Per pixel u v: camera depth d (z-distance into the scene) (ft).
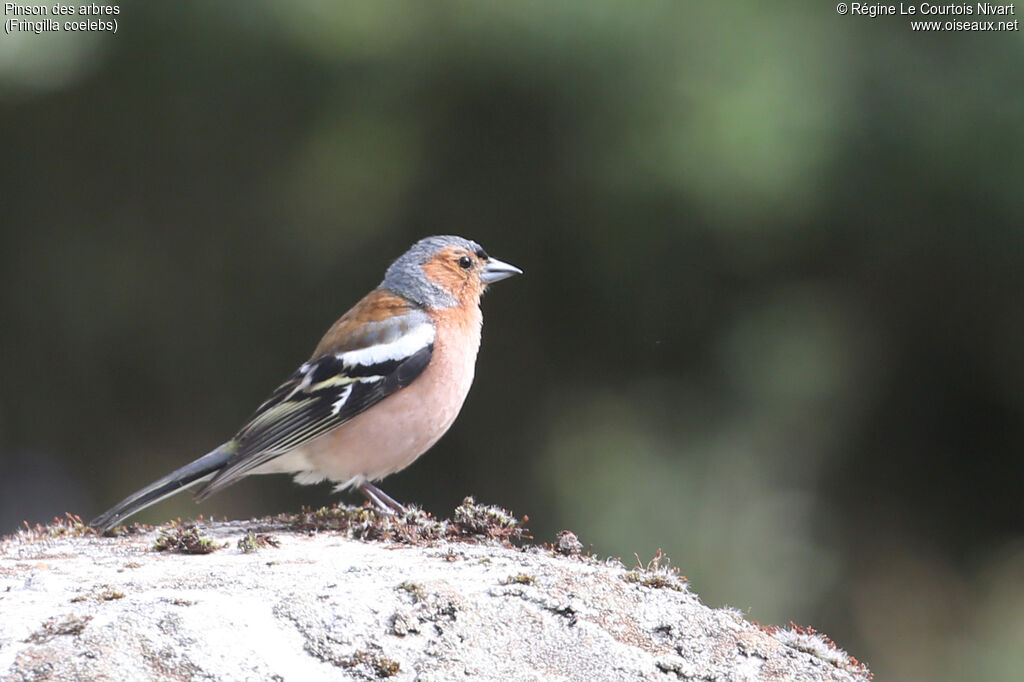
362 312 25.68
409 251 26.78
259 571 17.31
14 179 46.24
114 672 13.75
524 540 41.01
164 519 45.62
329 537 20.70
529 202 40.45
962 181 38.34
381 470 24.91
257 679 13.98
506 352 43.29
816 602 41.32
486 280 27.02
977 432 45.70
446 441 44.19
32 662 13.85
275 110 40.81
